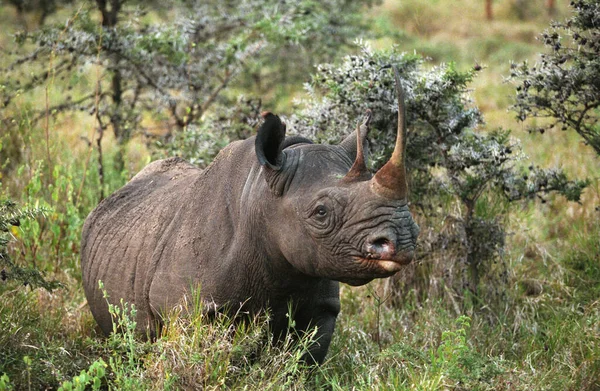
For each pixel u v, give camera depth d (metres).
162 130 37.75
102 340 20.33
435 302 22.17
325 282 17.41
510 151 22.41
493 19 61.09
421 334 20.36
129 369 16.38
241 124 27.30
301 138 17.02
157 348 16.58
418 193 23.17
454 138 22.67
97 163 30.95
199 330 16.36
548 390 17.27
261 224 16.17
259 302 16.78
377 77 22.50
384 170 14.23
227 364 16.19
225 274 16.70
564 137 33.81
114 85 34.16
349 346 19.86
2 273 18.80
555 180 22.86
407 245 14.19
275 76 38.94
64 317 21.41
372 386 16.81
